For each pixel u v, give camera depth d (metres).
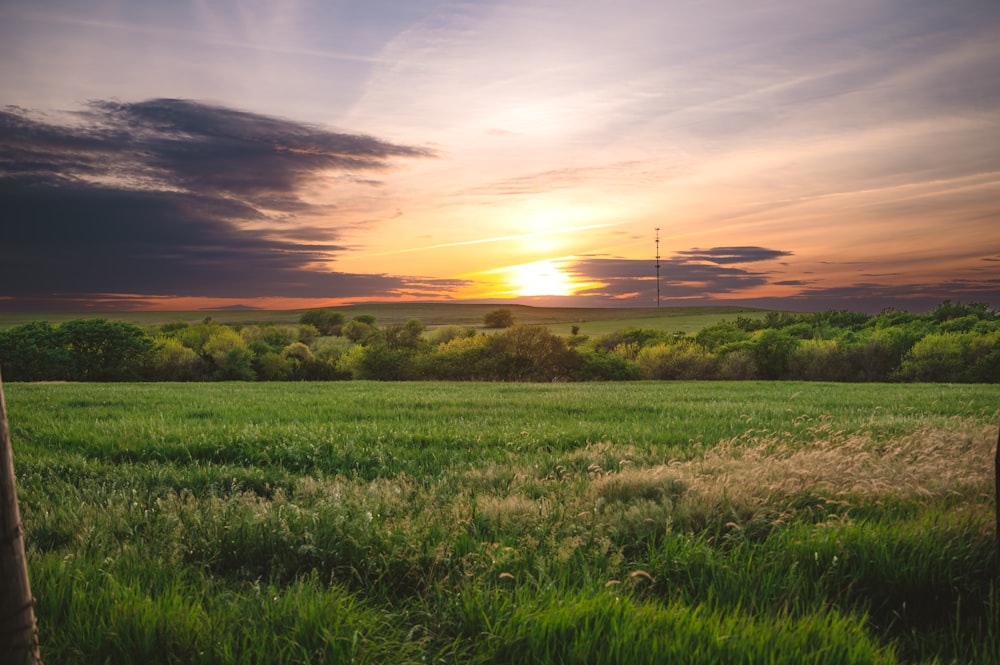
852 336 67.94
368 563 4.82
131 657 3.46
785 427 13.53
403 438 11.80
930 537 4.82
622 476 7.44
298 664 3.33
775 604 4.18
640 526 5.61
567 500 6.64
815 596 4.26
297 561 5.00
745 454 9.09
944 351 52.84
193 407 17.58
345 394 23.86
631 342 80.00
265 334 91.25
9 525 2.60
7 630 2.58
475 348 57.56
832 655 3.38
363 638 3.54
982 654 3.61
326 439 11.21
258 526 5.43
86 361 57.56
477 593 4.11
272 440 11.16
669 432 12.77
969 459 8.28
